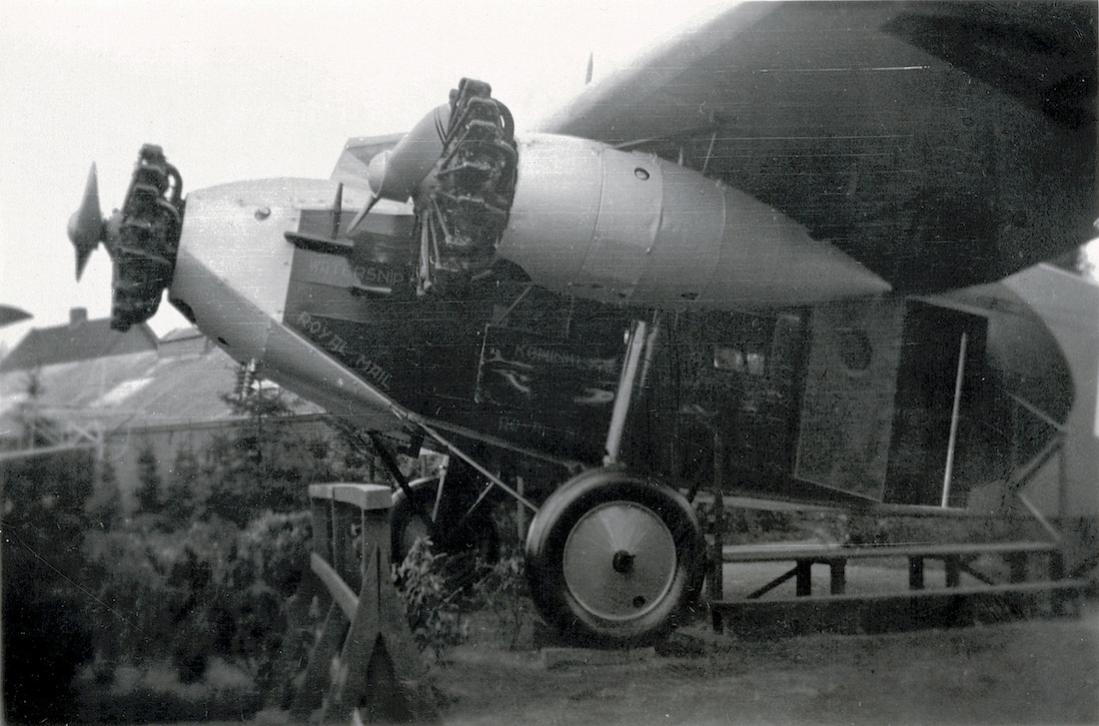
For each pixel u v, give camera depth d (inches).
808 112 160.6
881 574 239.1
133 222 150.3
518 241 147.6
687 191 156.4
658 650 145.9
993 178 172.9
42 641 125.5
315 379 161.8
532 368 166.1
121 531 145.3
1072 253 216.7
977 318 193.8
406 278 162.7
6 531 139.4
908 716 118.8
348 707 98.5
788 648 149.0
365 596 100.7
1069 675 133.6
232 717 115.3
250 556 143.4
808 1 139.9
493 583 176.2
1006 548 180.9
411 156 144.6
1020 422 204.2
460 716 115.4
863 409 178.9
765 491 176.4
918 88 158.4
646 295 157.6
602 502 148.2
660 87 153.6
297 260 159.0
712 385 168.7
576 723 113.1
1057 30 149.8
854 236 174.2
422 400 163.5
